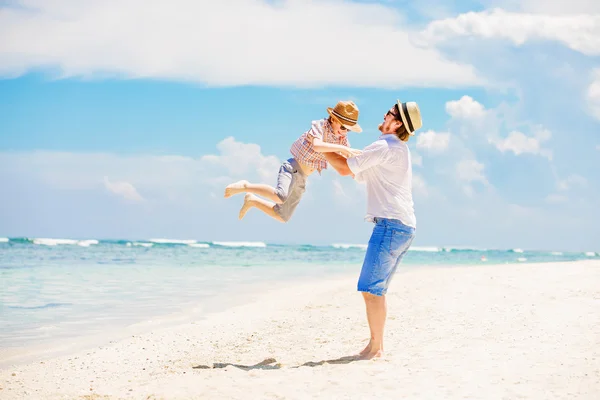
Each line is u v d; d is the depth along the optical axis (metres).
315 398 3.86
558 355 4.59
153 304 9.81
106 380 4.84
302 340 6.36
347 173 5.17
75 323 7.89
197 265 22.80
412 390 3.92
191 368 5.15
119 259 27.48
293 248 73.56
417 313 7.30
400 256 5.14
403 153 4.98
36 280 14.29
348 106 5.31
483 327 6.03
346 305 8.89
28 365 5.46
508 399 3.62
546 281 9.21
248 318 8.19
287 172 5.59
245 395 4.00
